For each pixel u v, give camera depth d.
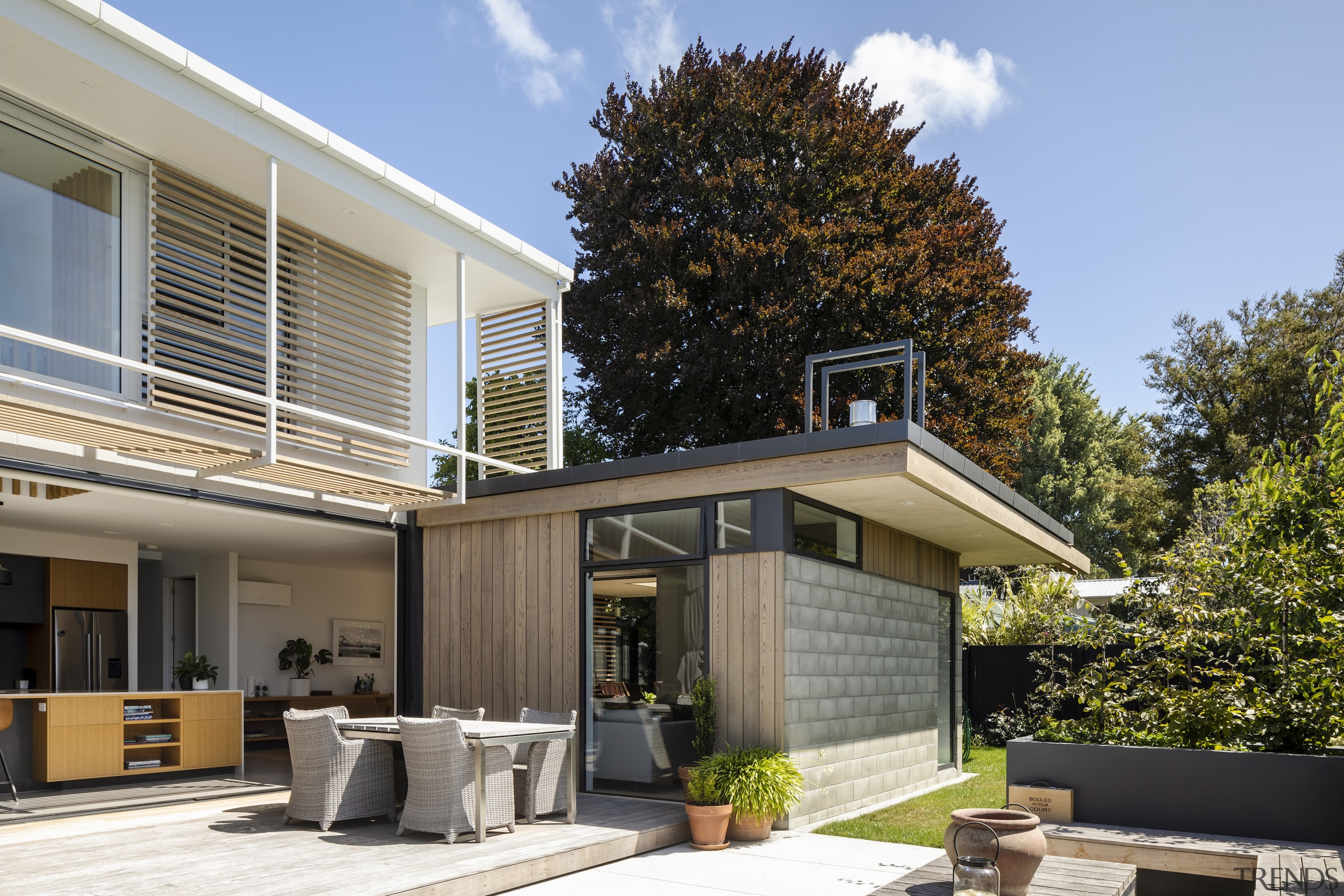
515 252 10.65
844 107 17.83
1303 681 6.79
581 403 20.84
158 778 9.66
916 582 10.96
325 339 9.76
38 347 7.26
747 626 8.05
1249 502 7.35
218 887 5.22
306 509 9.16
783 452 7.84
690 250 17.36
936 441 7.87
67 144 7.57
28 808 7.76
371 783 7.16
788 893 5.88
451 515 9.94
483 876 5.66
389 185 9.12
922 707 10.93
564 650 9.02
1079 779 6.67
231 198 8.77
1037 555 12.52
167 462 7.96
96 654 11.47
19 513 9.50
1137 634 7.58
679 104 17.84
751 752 7.62
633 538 8.75
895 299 16.06
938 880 4.73
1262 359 27.50
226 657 13.20
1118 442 34.97
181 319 8.16
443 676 9.87
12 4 6.32
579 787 8.77
